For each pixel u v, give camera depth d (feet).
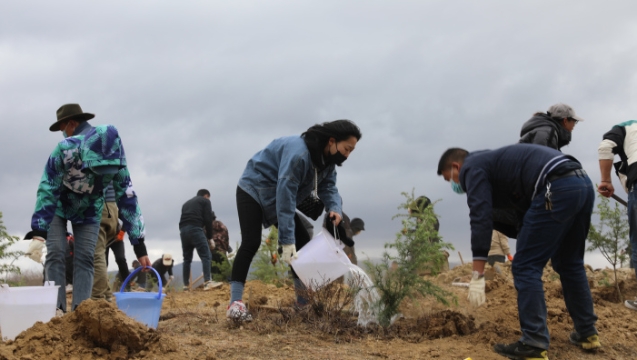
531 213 14.26
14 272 21.67
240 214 18.20
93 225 17.92
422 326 17.07
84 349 12.71
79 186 17.22
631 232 19.49
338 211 19.21
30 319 14.30
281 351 14.40
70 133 18.98
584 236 15.30
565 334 17.22
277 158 17.98
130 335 12.80
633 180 19.36
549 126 18.98
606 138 20.22
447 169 15.96
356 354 14.48
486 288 22.59
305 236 19.76
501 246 32.76
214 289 30.83
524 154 14.51
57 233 17.39
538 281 14.25
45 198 16.78
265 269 31.37
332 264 17.69
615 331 17.94
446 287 24.45
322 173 18.69
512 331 16.76
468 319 17.44
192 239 36.19
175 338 15.25
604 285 23.22
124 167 18.10
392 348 15.17
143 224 18.17
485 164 14.69
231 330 16.67
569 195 13.89
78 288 17.46
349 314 18.15
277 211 17.35
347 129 17.70
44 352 12.37
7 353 11.91
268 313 18.85
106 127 17.58
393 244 17.78
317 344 15.30
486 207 14.24
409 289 17.40
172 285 31.53
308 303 17.65
